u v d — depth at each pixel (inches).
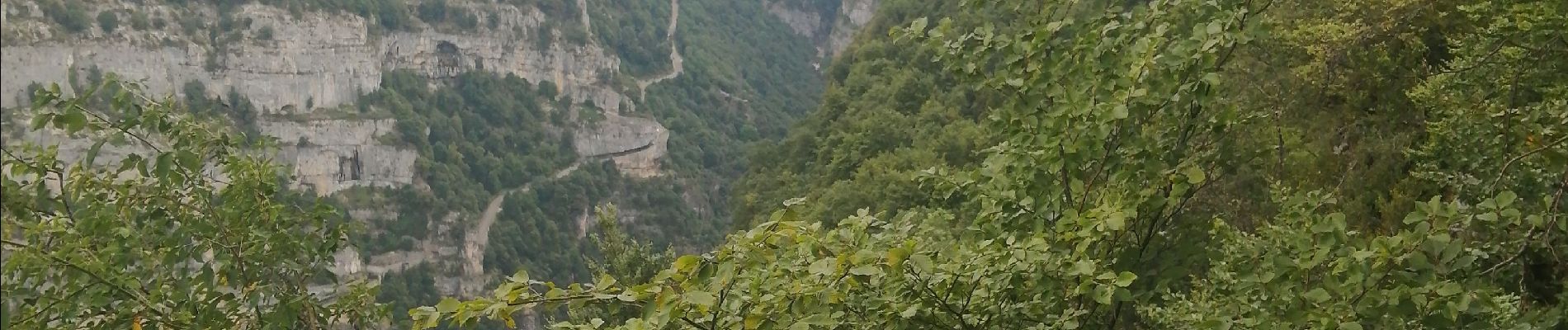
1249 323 281.1
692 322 239.9
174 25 2847.0
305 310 317.7
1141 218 317.4
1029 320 284.2
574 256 3713.1
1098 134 288.7
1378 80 666.8
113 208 282.2
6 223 245.9
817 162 2171.5
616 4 4751.5
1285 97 674.8
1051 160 295.9
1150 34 312.0
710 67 5137.8
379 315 335.0
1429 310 258.2
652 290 231.3
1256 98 663.8
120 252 282.0
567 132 4136.3
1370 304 259.9
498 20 4037.9
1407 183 621.3
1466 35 579.2
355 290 333.4
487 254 3435.0
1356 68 684.7
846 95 2426.2
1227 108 306.7
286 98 3144.7
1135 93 282.2
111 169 323.6
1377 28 667.4
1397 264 259.3
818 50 6353.3
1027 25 327.6
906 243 248.4
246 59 3026.6
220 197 314.3
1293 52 711.1
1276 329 272.2
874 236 274.5
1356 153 673.6
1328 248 267.0
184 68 2864.2
